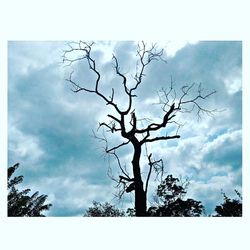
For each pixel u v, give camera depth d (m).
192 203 14.20
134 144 14.14
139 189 13.59
